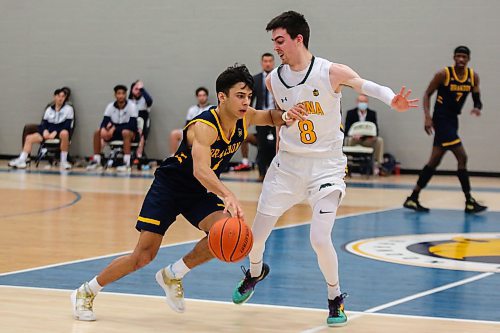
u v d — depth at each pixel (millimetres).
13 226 10461
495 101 19703
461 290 6895
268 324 5586
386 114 20328
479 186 17578
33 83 22703
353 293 6738
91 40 22266
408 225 11336
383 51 20234
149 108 21438
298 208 13352
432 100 20000
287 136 5902
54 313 5746
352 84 5625
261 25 21078
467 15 19766
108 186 16188
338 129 5867
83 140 22391
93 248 8828
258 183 17062
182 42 21625
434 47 19969
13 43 22812
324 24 20516
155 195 5617
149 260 5648
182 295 5688
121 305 6078
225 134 5461
